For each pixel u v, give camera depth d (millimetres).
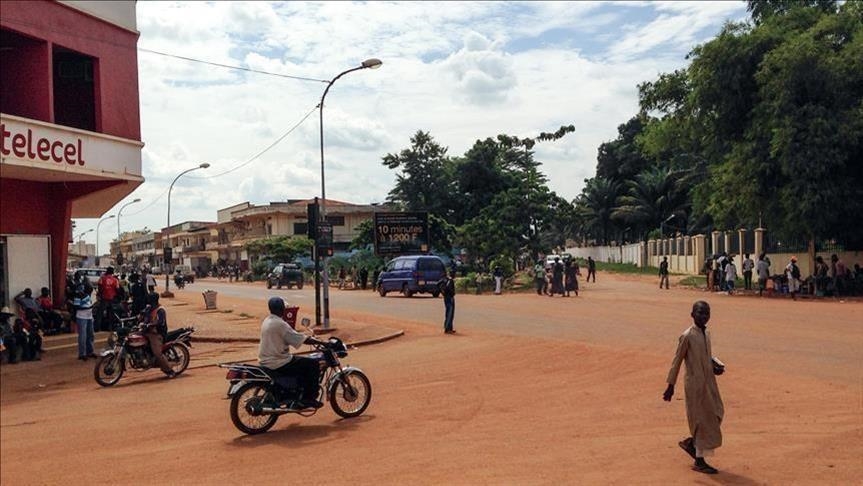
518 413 9859
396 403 10797
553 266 34375
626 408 10000
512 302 30547
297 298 37375
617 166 78438
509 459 7586
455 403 10648
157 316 14156
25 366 15391
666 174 67000
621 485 6660
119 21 18734
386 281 37844
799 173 28906
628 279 48312
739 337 17016
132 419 10445
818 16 33375
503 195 47656
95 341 18172
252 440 8828
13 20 15914
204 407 11164
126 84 18953
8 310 16750
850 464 7203
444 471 7195
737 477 6852
